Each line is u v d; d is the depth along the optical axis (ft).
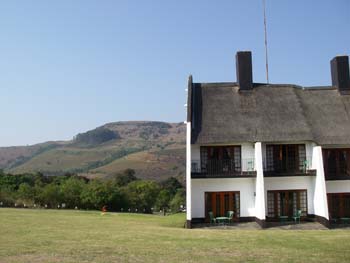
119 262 48.73
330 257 52.70
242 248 59.31
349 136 103.91
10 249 56.18
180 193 316.40
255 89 114.93
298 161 104.94
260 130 103.24
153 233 76.69
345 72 117.70
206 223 100.78
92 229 82.17
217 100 111.24
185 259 50.78
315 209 101.86
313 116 109.81
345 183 105.19
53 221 96.68
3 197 203.82
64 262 48.44
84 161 560.20
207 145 103.71
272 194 103.86
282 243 64.64
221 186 103.24
